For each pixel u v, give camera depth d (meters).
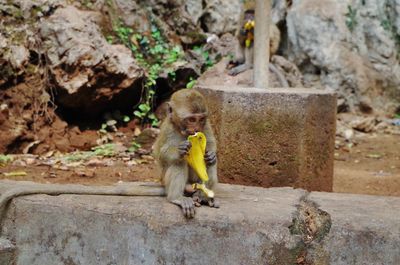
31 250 5.84
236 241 5.27
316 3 15.20
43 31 11.58
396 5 15.18
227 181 7.83
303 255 5.27
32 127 11.11
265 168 7.67
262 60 8.45
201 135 5.34
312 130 7.72
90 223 5.59
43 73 11.47
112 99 11.92
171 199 5.56
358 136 13.73
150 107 12.54
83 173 9.02
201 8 14.92
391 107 15.27
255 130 7.63
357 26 15.38
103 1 13.05
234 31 15.14
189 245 5.36
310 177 7.81
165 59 13.30
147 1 14.15
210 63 13.79
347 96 15.02
